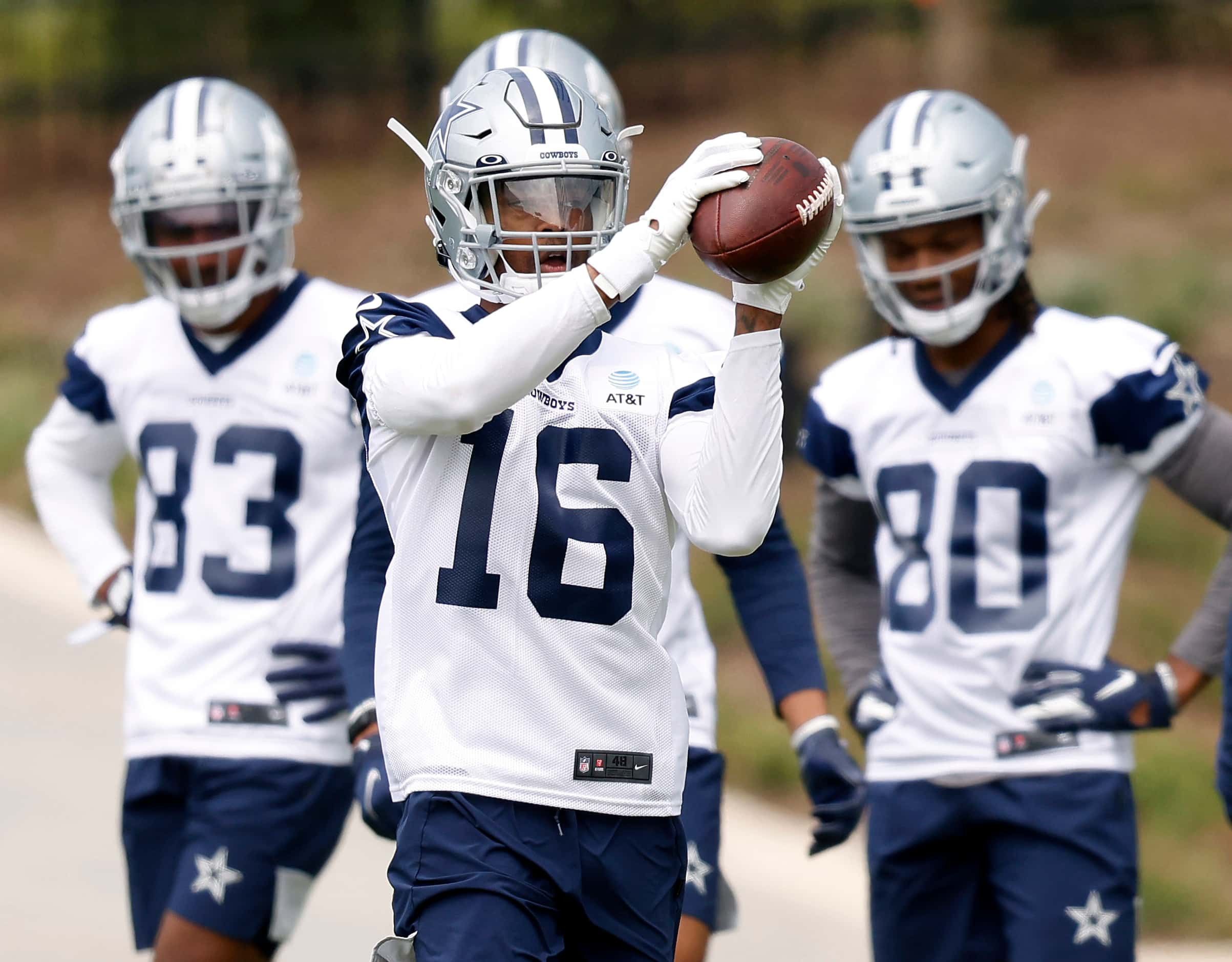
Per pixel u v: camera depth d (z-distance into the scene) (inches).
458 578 451.8
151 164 695.1
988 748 634.2
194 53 3735.2
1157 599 1418.6
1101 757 629.9
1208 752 1187.3
